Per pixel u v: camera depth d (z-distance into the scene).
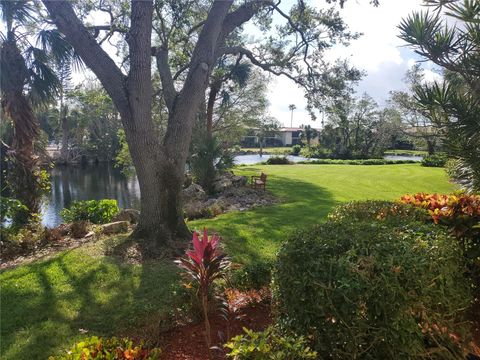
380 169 23.31
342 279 2.16
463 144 2.32
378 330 2.13
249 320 3.27
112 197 17.81
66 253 5.72
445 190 14.81
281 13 9.93
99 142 34.91
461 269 2.77
